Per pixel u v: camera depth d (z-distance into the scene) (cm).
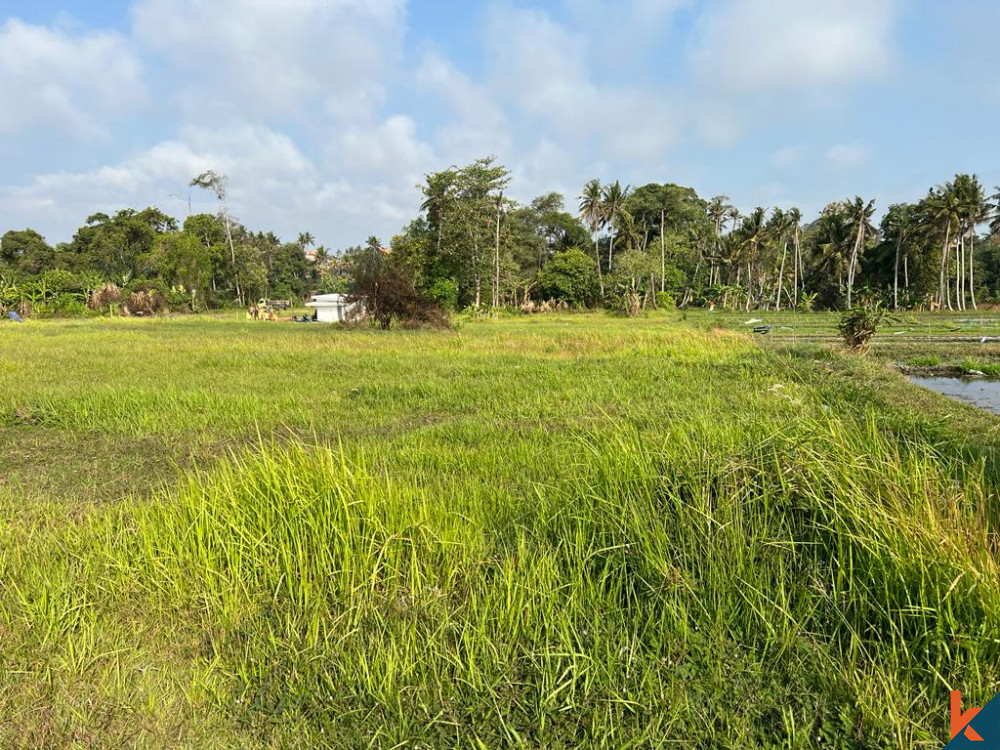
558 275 5872
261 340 2003
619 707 243
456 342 1811
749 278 5850
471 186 4841
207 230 6588
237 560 340
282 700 258
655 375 1146
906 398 892
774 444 371
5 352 1634
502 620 288
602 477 400
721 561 309
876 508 306
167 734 243
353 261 7800
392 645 273
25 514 467
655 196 6366
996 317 3759
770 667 266
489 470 533
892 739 223
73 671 275
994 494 348
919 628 264
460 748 230
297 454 414
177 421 796
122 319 4050
